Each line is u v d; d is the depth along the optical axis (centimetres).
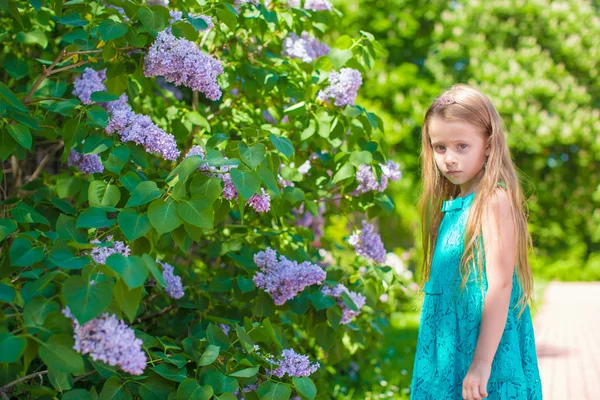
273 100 333
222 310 287
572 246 1366
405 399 431
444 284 214
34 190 289
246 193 194
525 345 214
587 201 1356
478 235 206
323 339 279
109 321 160
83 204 285
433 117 215
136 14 228
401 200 1127
